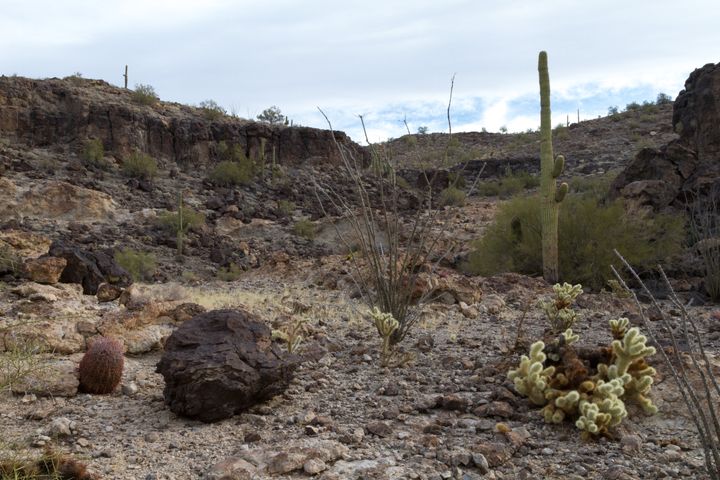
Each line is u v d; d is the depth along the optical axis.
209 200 39.06
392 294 7.16
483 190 43.06
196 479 3.67
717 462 3.28
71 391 5.11
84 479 3.55
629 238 13.30
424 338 7.06
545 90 12.91
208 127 48.88
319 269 14.07
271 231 34.38
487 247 15.57
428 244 18.41
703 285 11.67
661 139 54.19
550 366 4.77
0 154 39.62
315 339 7.21
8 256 9.77
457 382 5.51
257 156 50.34
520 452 4.09
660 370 5.25
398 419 4.65
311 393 5.34
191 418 4.68
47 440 4.11
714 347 6.43
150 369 6.02
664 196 17.56
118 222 32.62
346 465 3.85
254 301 9.96
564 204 14.24
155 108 49.69
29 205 31.95
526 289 11.30
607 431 4.26
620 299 10.56
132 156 42.75
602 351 4.98
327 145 51.84
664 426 4.50
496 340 7.21
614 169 46.22
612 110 71.44
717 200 16.62
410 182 40.53
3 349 5.63
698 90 19.64
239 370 4.74
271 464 3.76
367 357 6.38
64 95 45.81
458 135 70.31
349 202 40.69
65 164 40.50
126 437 4.33
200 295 10.65
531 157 53.06
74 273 10.45
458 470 3.77
